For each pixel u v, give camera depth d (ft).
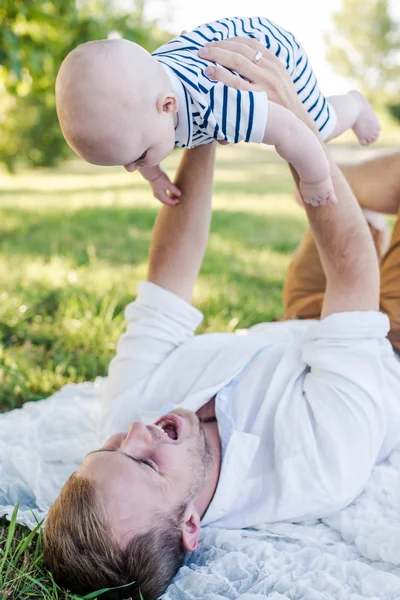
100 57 5.51
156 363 7.24
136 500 5.53
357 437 6.25
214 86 5.75
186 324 7.38
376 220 8.81
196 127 5.92
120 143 5.57
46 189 40.27
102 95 5.45
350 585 5.57
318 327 6.56
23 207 30.68
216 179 43.19
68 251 19.95
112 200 33.42
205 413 6.70
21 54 18.65
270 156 58.85
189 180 7.21
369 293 6.53
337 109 7.69
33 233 23.45
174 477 5.86
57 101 5.64
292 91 6.25
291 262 9.07
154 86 5.60
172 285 7.40
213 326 12.77
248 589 5.57
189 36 6.36
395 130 77.05
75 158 61.87
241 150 63.67
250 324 13.34
